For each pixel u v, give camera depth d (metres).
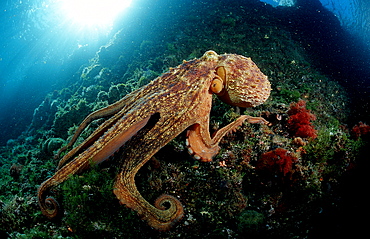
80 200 0.53
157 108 0.55
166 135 0.56
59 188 0.60
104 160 0.56
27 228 0.59
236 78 0.57
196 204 0.61
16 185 0.78
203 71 0.57
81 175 0.56
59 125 0.95
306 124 0.76
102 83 1.03
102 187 0.54
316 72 1.13
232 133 0.72
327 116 0.92
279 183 0.64
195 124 0.58
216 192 0.63
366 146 0.73
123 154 0.56
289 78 1.06
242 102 0.59
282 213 0.60
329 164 0.70
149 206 0.54
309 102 0.95
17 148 1.03
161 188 0.63
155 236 0.55
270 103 0.86
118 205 0.55
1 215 0.60
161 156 0.69
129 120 0.54
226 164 0.68
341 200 0.60
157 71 1.02
